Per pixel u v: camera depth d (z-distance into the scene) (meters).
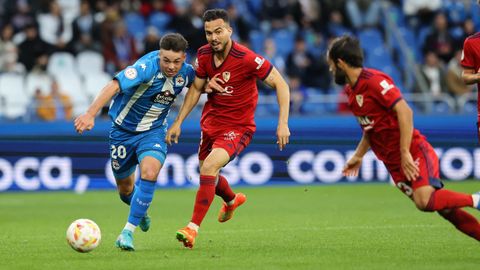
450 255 27.94
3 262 27.45
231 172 63.12
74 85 70.62
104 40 72.56
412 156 26.66
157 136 31.56
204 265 26.08
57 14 75.12
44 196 58.00
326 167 64.62
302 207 48.91
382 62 80.19
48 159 61.22
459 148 65.69
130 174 33.00
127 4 79.12
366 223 39.59
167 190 61.62
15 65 70.31
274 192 59.22
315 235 34.78
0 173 60.34
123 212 47.34
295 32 79.19
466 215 26.94
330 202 51.94
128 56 72.81
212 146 31.45
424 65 76.44
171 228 38.81
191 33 72.06
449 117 65.81
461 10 85.88
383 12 83.06
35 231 38.06
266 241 32.81
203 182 30.05
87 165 62.00
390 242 31.89
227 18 30.45
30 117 63.97
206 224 40.16
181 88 31.38
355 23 81.81
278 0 80.38
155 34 69.75
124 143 31.67
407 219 41.25
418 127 65.38
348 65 26.41
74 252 29.83
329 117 64.69
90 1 79.00
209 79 31.59
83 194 59.34
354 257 27.58
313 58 73.69
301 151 64.12
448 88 72.38
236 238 34.03
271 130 63.66
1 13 75.62
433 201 26.02
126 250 29.89
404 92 75.81
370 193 57.91
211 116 31.89
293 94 68.25
